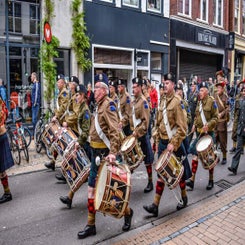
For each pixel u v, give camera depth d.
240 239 4.18
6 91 11.05
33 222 4.69
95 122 4.24
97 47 13.01
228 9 22.72
